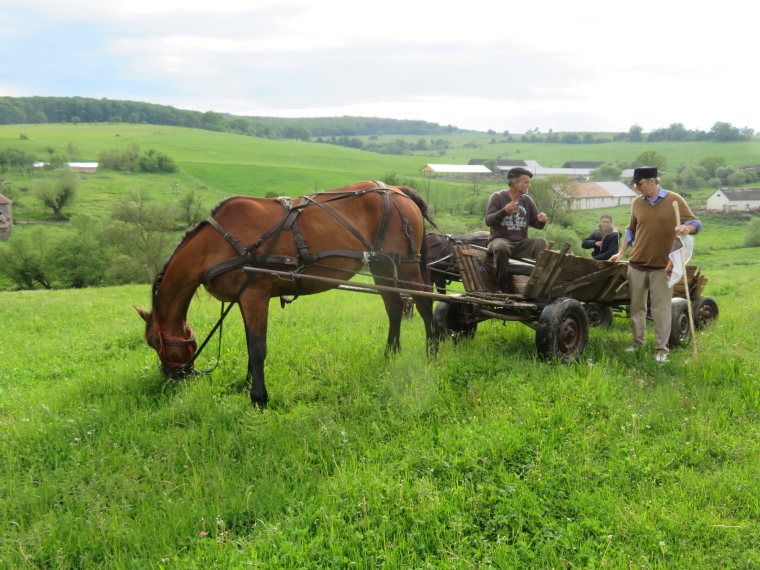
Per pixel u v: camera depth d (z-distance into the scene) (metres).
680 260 6.44
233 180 144.75
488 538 3.61
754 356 6.70
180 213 84.50
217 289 5.71
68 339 9.95
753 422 4.95
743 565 3.22
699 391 5.60
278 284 5.82
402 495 3.96
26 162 151.12
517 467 4.34
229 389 6.38
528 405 5.23
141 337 9.26
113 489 4.31
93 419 5.54
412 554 3.39
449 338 7.40
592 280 7.02
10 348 9.58
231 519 3.90
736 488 3.90
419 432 4.95
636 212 6.70
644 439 4.68
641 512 3.72
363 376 6.35
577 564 3.32
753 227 77.25
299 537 3.59
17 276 57.91
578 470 4.20
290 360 7.18
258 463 4.57
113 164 150.00
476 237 9.15
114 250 58.59
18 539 3.68
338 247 6.06
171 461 4.68
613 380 5.81
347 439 4.93
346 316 10.73
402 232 6.67
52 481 4.45
